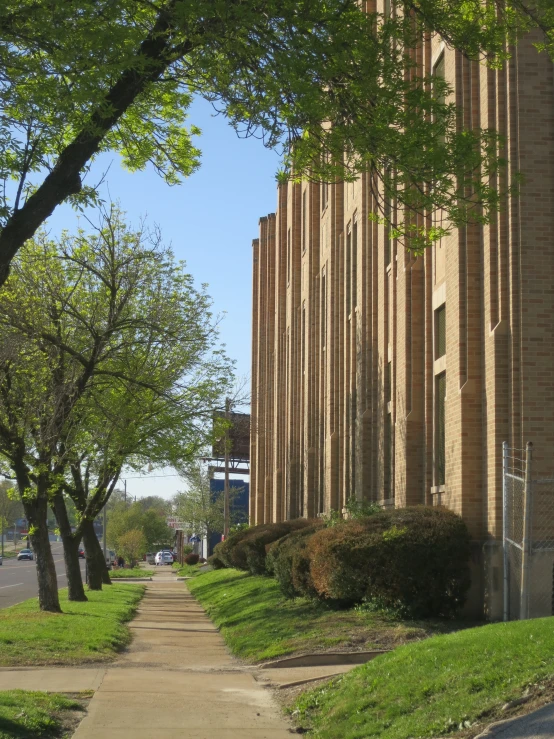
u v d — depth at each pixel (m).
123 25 9.56
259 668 13.62
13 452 21.55
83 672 13.23
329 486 30.89
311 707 9.90
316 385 36.44
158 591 41.09
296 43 10.04
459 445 16.02
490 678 8.18
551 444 14.73
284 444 45.31
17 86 9.59
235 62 10.20
